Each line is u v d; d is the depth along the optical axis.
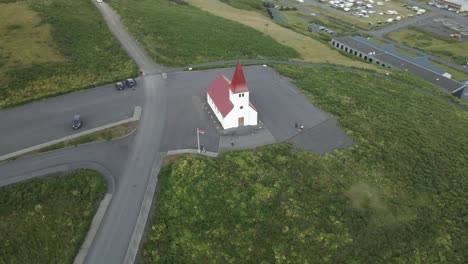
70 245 38.56
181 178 46.28
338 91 72.19
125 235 39.78
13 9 85.19
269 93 68.81
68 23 83.31
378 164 52.16
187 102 63.00
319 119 61.28
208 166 48.19
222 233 40.44
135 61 75.81
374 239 41.69
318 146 54.75
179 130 55.56
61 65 69.31
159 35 88.19
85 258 37.53
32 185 44.06
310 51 99.06
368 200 46.25
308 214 43.22
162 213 42.06
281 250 39.47
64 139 52.34
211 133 55.28
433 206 46.81
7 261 37.03
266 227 41.31
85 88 65.12
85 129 54.72
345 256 39.69
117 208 42.62
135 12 98.38
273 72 77.81
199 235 40.09
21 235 39.16
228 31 100.31
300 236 40.84
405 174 51.06
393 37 137.62
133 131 54.91
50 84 64.50
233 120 56.19
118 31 86.94
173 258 37.91
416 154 55.41
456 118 70.19
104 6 99.06
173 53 81.44
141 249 38.53
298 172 49.00
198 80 71.00
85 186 44.78
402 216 44.78
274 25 119.50
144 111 59.72
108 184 45.59
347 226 42.50
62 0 94.50
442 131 63.44
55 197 43.19
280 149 52.94
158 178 46.72
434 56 120.81
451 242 42.78
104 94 64.00
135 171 47.62
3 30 76.62
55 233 39.56
